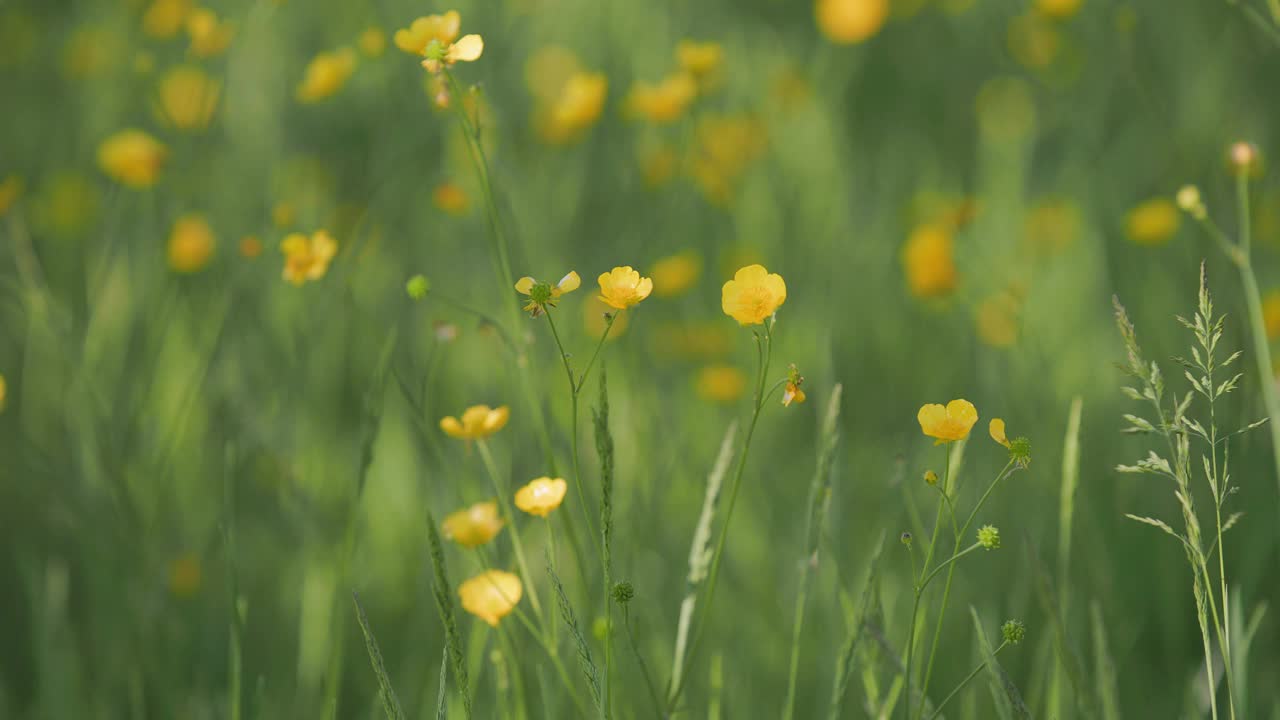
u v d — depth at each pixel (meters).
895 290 3.90
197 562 2.90
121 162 3.47
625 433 2.94
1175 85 4.58
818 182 4.45
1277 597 2.78
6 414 3.16
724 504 2.88
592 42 5.53
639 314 3.54
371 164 4.50
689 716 2.74
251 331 3.40
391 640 2.85
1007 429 2.92
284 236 3.76
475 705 2.75
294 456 2.97
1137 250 3.62
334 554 2.87
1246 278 2.67
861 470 2.97
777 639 2.81
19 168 4.83
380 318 3.62
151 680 2.80
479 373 3.30
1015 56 5.16
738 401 3.26
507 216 2.88
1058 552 2.81
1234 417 2.82
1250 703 2.70
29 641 2.87
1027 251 3.95
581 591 2.67
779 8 5.92
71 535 2.91
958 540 2.53
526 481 2.83
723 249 4.12
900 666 2.58
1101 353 3.24
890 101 5.37
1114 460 2.90
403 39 2.67
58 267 3.89
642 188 4.31
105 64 5.14
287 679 2.83
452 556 2.81
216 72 4.56
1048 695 2.65
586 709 2.66
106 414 2.92
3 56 5.54
